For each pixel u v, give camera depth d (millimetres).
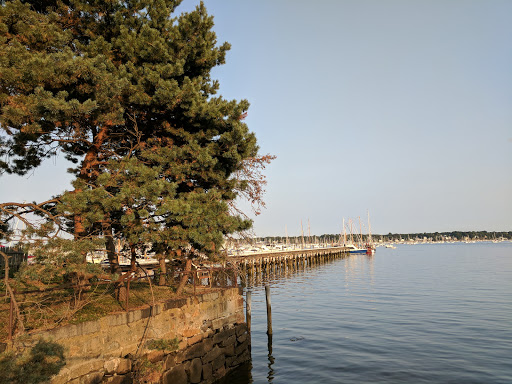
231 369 14312
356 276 53656
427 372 14258
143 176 9781
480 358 15797
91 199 9031
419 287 39375
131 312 10039
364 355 16609
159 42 11664
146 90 11820
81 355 8547
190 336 12172
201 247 12055
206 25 13344
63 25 12016
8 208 9961
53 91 9938
